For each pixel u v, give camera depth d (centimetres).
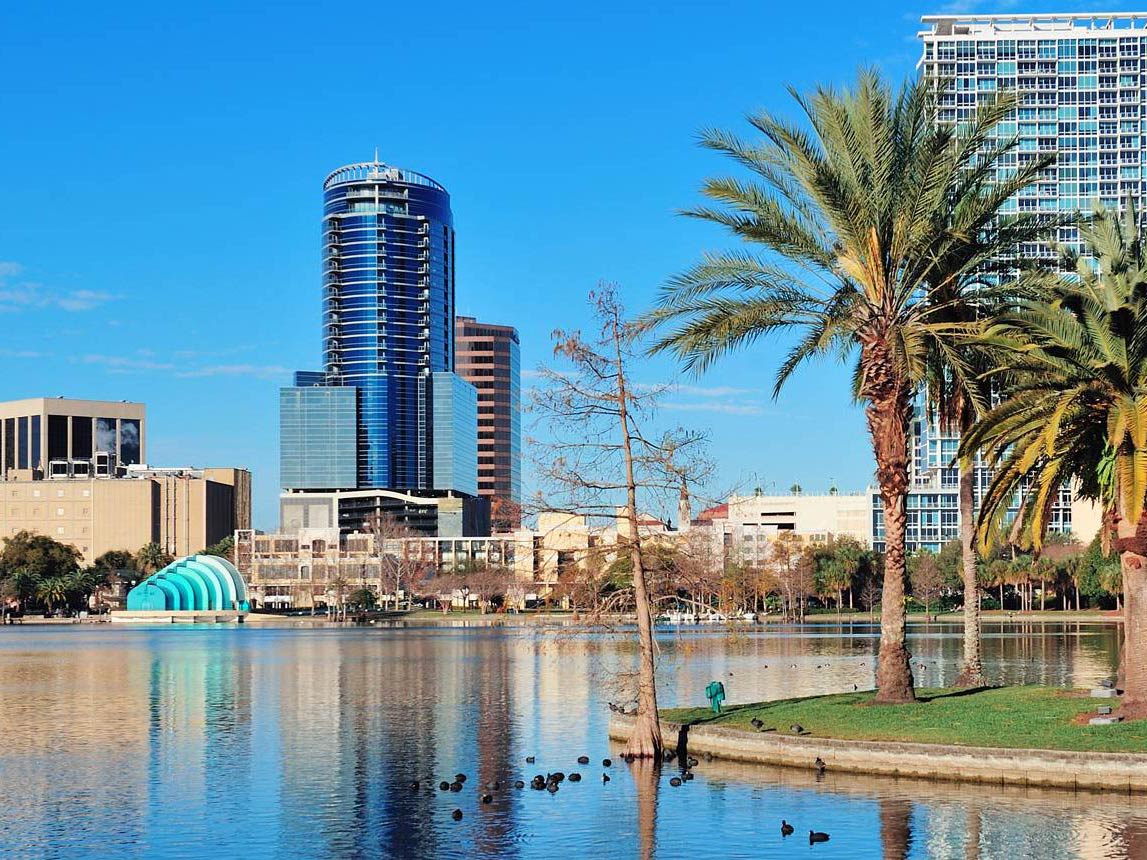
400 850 3073
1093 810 3284
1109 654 9762
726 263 4491
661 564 4409
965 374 4400
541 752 4594
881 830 3133
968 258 4669
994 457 4169
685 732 4406
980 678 5334
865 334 4472
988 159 4641
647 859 2938
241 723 5706
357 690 7406
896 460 4512
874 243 4334
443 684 7769
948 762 3712
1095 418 4006
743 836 3131
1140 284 3838
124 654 12188
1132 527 3922
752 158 4553
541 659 10244
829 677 7825
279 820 3428
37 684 8225
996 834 3059
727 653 10631
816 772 3912
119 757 4625
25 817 3497
